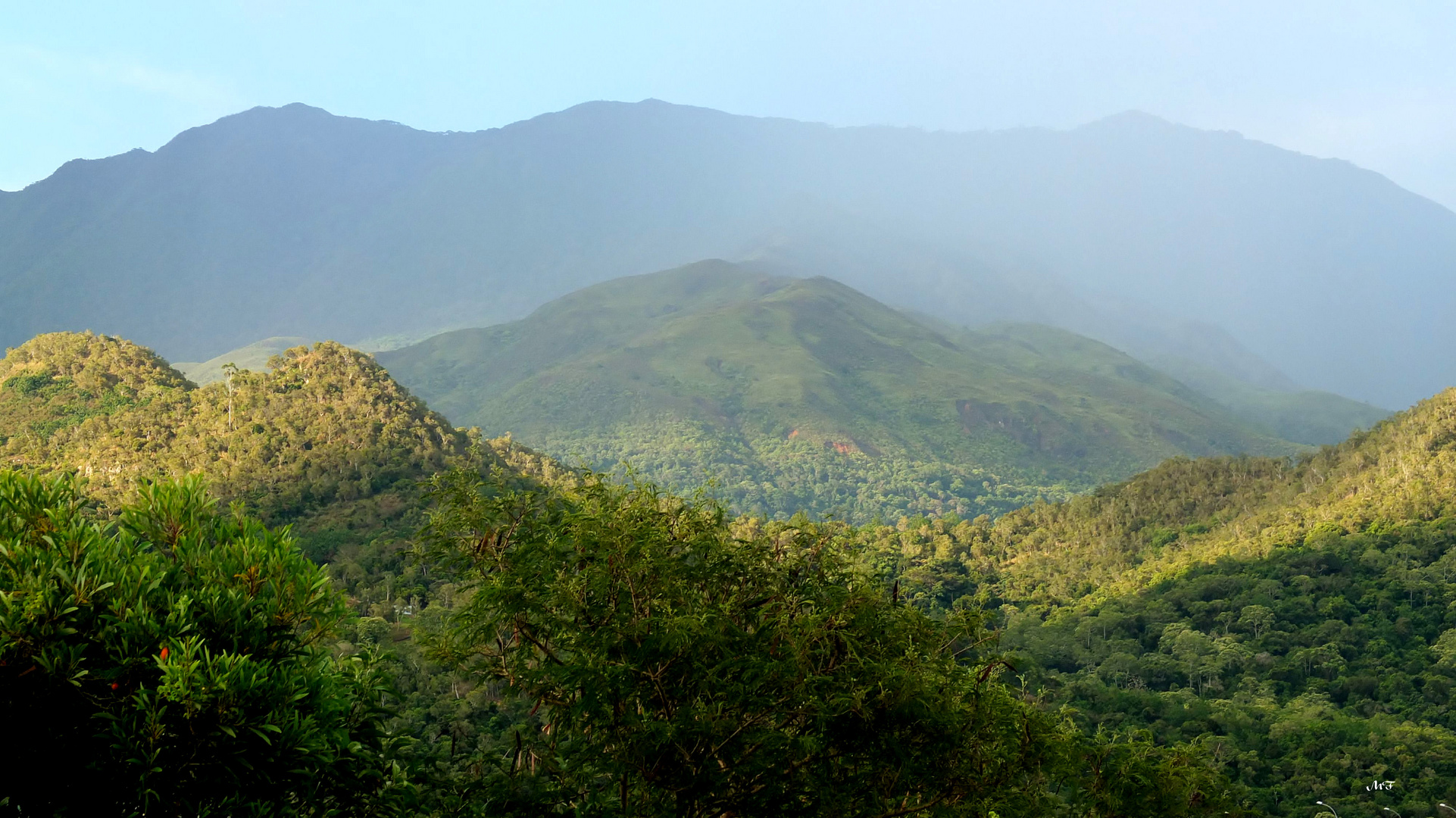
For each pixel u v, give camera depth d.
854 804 13.09
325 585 9.88
